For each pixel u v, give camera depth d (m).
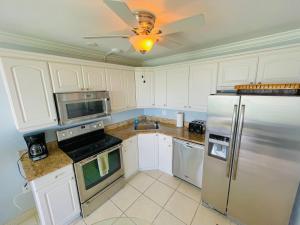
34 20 1.33
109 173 2.19
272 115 1.35
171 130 2.77
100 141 2.28
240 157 1.60
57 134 2.02
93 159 1.93
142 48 1.27
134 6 1.11
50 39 1.85
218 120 1.72
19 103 1.50
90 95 2.07
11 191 1.78
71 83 1.91
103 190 2.11
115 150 2.29
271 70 1.67
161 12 1.22
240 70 1.90
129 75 2.81
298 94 1.32
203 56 2.48
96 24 1.44
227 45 2.20
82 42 1.97
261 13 1.29
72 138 2.19
